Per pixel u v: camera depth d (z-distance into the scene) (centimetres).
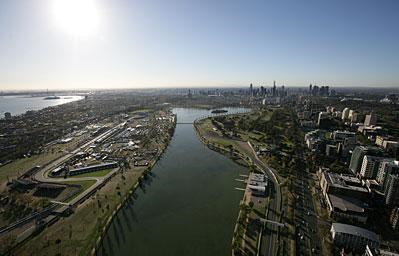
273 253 18225
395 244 19712
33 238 19438
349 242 18975
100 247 19025
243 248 18662
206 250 18912
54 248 18400
